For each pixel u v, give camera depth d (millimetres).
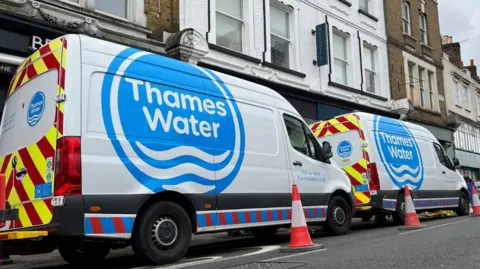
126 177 5242
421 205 11086
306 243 6469
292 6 15023
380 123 10727
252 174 6820
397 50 20641
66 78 5051
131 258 6852
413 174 11016
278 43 14680
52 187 4832
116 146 5227
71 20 9125
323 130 10703
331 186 8398
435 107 23484
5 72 8258
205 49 11109
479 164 29844
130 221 5211
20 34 8461
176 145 5863
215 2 12672
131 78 5613
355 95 17328
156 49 10547
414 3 22812
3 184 4852
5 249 5070
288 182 7434
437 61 24438
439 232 8203
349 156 10109
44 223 4859
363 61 18328
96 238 4910
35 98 5410
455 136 26875
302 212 6641
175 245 5648
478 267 4754
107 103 5281
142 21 10602
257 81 13195
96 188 4965
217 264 5449
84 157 4922
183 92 6180
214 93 6633
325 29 15484
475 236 7363
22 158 5348
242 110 6980
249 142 6922
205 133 6285
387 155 10320
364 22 18625
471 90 30500
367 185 9758
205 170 6148
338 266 5012
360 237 7996
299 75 14734
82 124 5004
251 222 6672
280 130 7586
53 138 4961
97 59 5348
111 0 10375
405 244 6707
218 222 6211
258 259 5797
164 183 5605
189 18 11734
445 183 12375
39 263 6754
